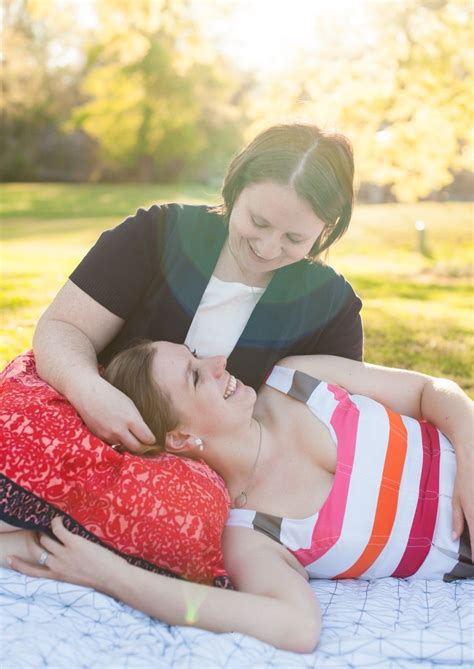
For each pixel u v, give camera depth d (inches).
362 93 417.4
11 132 1440.7
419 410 96.7
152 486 76.7
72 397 81.0
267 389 94.3
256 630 70.0
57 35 1391.5
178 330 92.7
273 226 80.7
